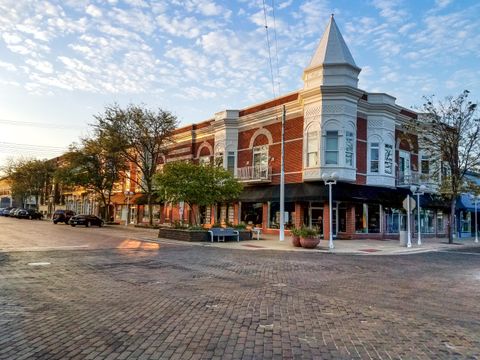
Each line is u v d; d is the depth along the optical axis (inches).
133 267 485.7
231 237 948.6
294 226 1092.5
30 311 270.2
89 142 1668.3
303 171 1065.5
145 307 285.4
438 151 1138.7
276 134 1181.1
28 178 2581.2
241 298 320.5
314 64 1076.5
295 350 203.6
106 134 1486.2
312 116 1061.1
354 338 225.1
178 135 1579.7
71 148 1798.7
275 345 209.9
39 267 469.7
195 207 1341.0
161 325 240.7
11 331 225.8
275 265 532.7
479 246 1034.1
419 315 280.8
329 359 192.7
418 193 1010.7
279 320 257.6
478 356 200.8
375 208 1117.1
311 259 617.0
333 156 1032.2
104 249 695.7
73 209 2600.9
